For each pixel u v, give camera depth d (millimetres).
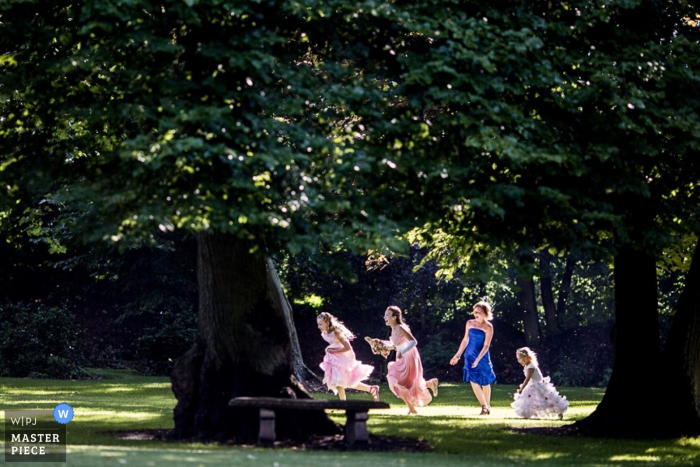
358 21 12312
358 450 11852
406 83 11617
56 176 13125
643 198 13438
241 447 11727
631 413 14828
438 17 12055
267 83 11578
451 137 12453
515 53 11953
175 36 12672
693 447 13758
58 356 29734
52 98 13719
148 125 12594
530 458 11781
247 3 11422
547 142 12078
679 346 15008
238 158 10797
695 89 13445
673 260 17078
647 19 14039
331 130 12367
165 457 9531
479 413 18734
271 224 11148
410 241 17203
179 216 10859
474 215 12617
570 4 13094
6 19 13086
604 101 12539
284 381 12945
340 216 11844
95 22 11312
